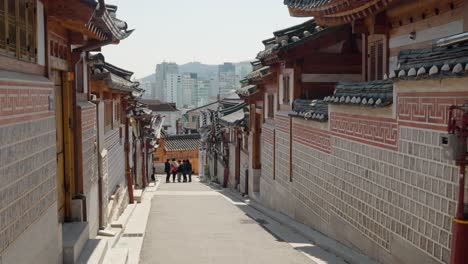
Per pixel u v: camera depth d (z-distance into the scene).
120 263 8.91
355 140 10.47
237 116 31.75
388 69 12.18
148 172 37.00
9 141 5.56
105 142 14.66
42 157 6.95
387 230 8.94
